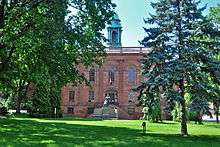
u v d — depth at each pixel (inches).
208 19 1099.9
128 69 3267.7
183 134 1106.7
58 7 935.0
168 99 1061.8
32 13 957.2
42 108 2240.4
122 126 1504.7
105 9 990.4
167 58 1081.4
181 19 1095.0
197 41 1093.1
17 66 1105.4
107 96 3169.3
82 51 995.9
